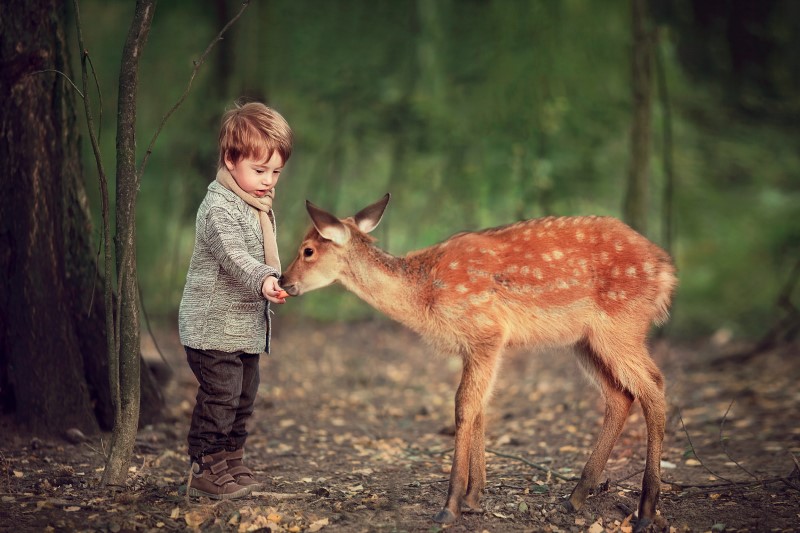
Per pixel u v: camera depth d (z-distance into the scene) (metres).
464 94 18.38
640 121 14.88
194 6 18.70
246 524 6.26
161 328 16.64
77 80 10.02
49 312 8.40
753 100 21.81
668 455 8.92
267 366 14.59
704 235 21.55
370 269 7.19
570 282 7.00
